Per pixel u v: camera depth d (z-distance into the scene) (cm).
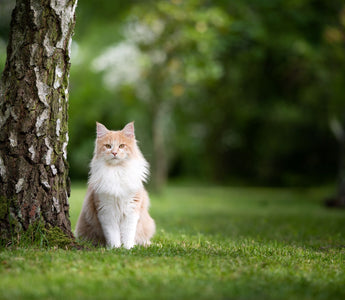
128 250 570
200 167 4125
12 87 558
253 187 3419
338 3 1694
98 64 2188
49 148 567
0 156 552
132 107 2220
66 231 589
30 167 558
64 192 592
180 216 1281
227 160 3822
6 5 1695
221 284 423
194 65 1686
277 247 679
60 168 582
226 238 807
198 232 885
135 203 636
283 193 2762
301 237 848
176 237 786
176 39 1684
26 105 555
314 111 2669
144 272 454
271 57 2180
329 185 2970
